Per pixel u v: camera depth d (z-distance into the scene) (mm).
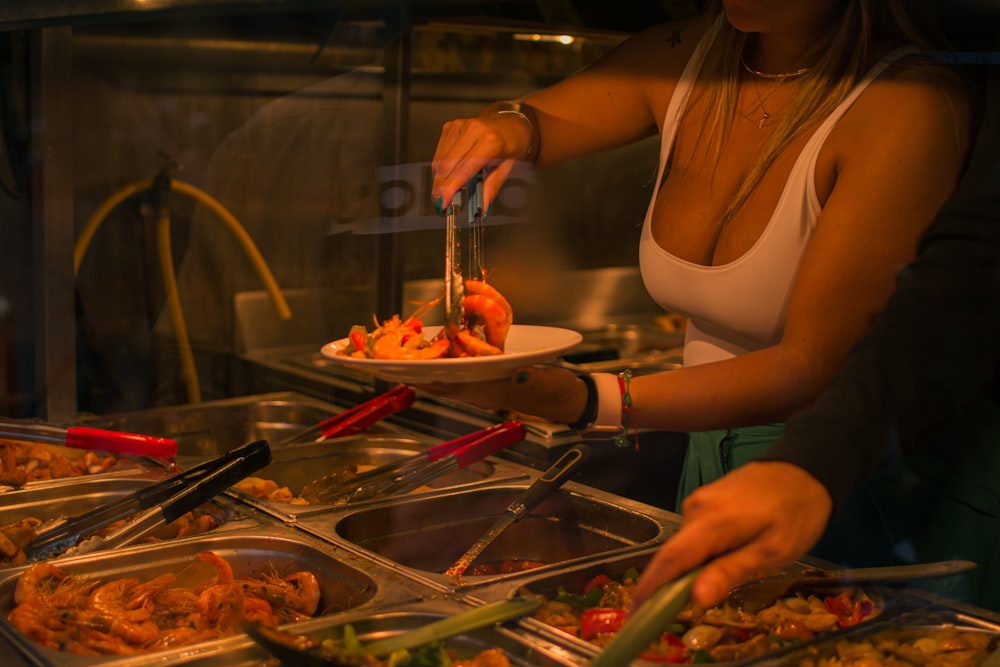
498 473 1805
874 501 1188
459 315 1296
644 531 1525
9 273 2398
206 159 2713
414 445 2031
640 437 1777
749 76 1514
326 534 1501
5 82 2324
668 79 1678
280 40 2645
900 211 1226
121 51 2568
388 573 1333
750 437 1514
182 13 1618
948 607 1146
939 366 994
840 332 1257
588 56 2635
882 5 1310
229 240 2727
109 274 2594
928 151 1212
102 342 2572
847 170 1287
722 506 845
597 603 1271
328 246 2725
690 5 1797
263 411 2395
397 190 2422
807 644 1074
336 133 2662
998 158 1058
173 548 1455
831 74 1360
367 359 1242
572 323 3113
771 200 1420
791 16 1370
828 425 939
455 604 1218
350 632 1064
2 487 1768
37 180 2355
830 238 1263
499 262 2891
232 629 1285
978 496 1115
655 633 803
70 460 1969
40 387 2416
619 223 3182
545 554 1640
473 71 2523
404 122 2396
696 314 1567
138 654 1102
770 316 1455
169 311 2658
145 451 1742
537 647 1083
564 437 1882
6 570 1356
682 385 1297
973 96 1194
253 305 2725
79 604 1304
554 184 2980
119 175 2607
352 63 2607
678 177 1614
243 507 1655
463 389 1299
